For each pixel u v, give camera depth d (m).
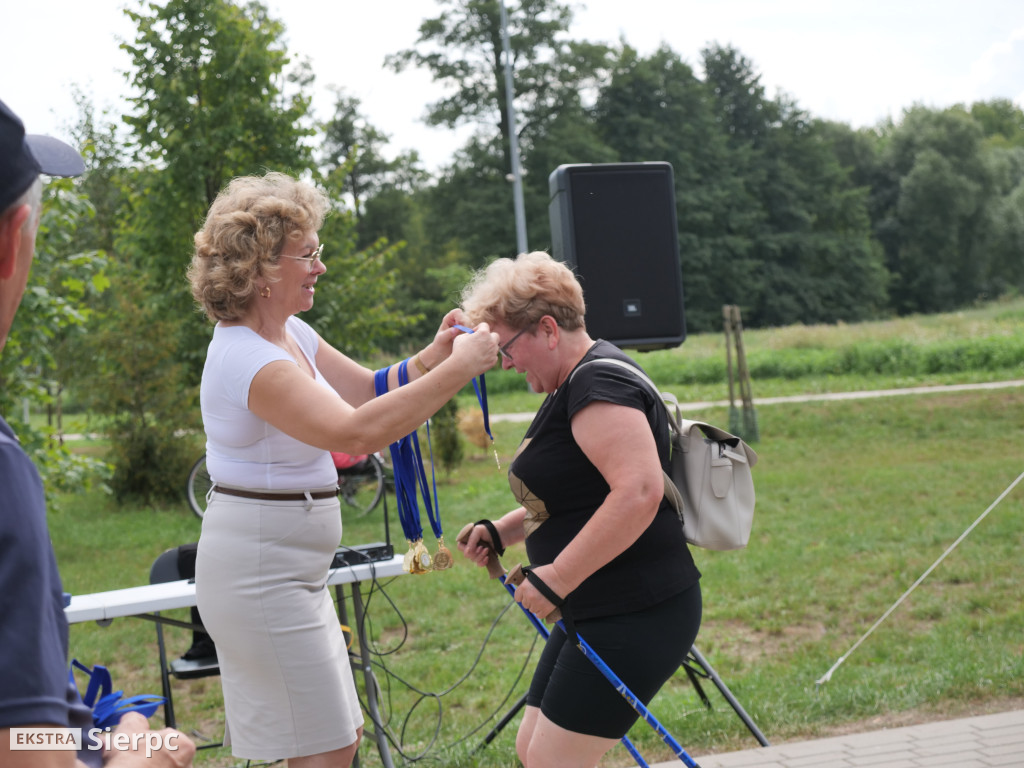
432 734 4.48
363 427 1.96
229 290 2.17
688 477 2.75
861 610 6.14
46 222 7.04
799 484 10.71
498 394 22.98
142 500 12.04
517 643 5.95
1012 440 13.10
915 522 8.53
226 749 4.48
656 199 4.53
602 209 4.49
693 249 48.50
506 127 42.88
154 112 11.07
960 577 6.65
